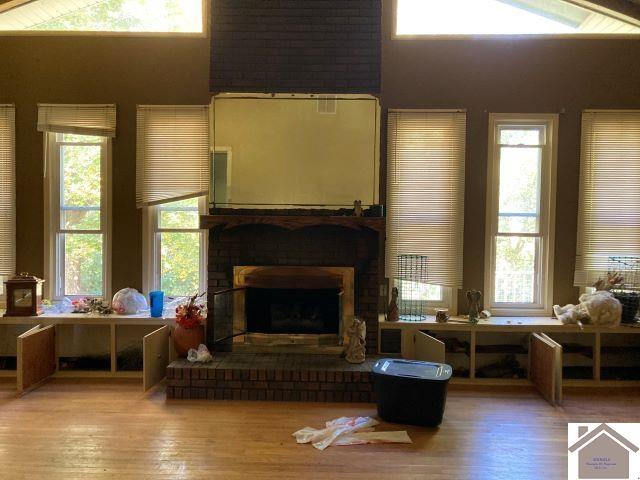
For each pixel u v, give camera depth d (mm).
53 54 4238
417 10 4262
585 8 4156
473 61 4195
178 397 3570
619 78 4148
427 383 3076
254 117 3932
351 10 4047
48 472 2502
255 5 4055
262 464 2604
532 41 4176
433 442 2896
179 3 4273
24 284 3982
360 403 3516
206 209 4289
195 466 2574
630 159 4156
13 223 4277
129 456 2676
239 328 3943
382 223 3768
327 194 3908
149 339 3699
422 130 4207
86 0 4285
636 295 3879
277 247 3953
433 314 4273
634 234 4184
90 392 3678
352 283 3908
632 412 3391
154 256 4355
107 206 4289
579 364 4230
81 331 4324
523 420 3240
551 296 4234
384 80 4215
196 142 4223
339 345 3910
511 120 4199
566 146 4191
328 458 2680
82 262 4383
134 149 4262
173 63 4234
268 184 3924
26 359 3650
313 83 4035
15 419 3156
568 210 4211
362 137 3914
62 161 4336
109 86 4246
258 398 3559
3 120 4250
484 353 4164
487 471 2562
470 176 4227
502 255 4309
